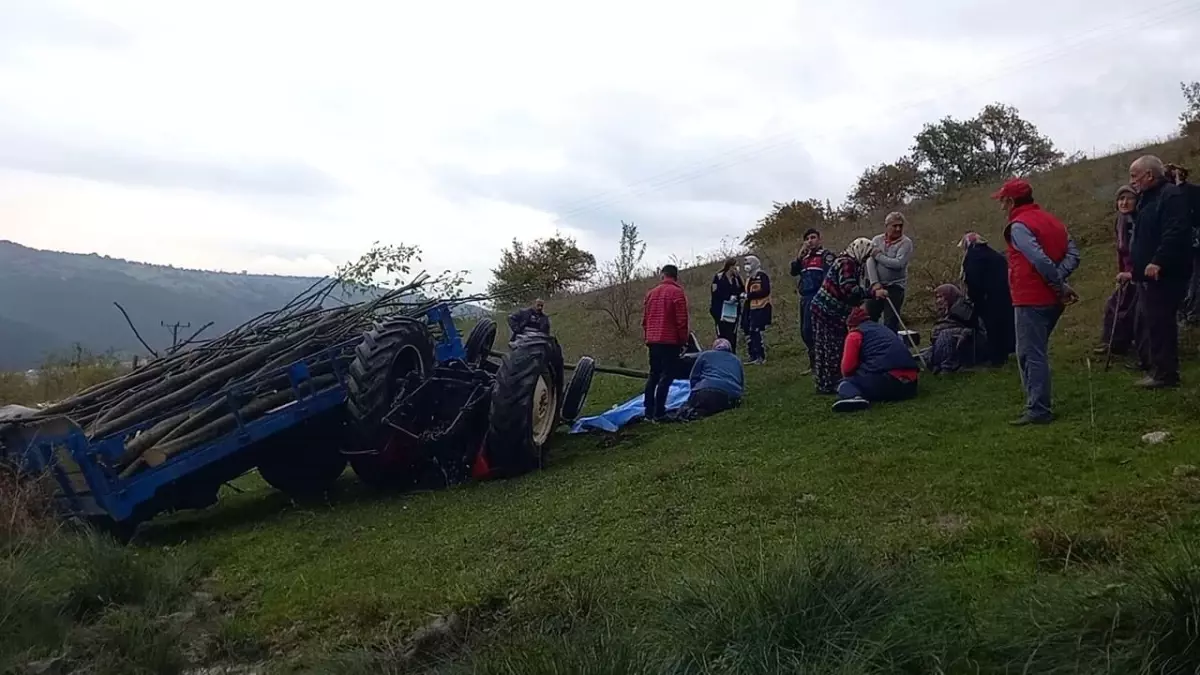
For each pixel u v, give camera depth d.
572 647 3.94
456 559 6.25
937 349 9.61
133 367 10.12
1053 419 7.21
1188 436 6.31
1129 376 8.16
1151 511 5.13
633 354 16.23
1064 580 4.22
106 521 7.73
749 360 13.07
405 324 9.12
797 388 10.62
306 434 9.22
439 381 9.24
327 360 8.91
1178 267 7.30
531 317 11.52
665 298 10.25
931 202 25.97
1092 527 4.96
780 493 6.50
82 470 7.40
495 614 5.20
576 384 10.58
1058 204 17.95
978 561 4.81
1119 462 6.08
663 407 10.40
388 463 8.86
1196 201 8.33
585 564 5.68
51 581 6.05
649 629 4.19
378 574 6.19
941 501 5.88
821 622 3.96
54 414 8.20
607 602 4.89
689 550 5.66
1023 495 5.75
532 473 8.79
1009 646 3.77
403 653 4.85
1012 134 39.44
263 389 8.60
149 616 5.83
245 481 11.06
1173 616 3.55
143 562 6.58
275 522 8.23
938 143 39.78
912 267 15.70
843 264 9.72
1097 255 14.06
